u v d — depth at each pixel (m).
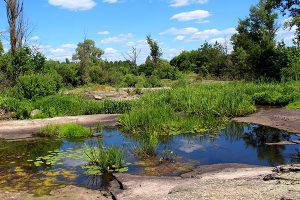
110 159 9.47
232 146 11.72
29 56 24.42
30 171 9.27
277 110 17.86
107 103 19.17
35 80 19.86
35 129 14.77
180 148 11.48
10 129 14.74
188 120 14.84
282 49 31.06
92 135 13.59
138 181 8.13
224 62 42.53
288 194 5.49
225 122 15.64
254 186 6.29
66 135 13.46
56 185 8.16
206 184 7.13
